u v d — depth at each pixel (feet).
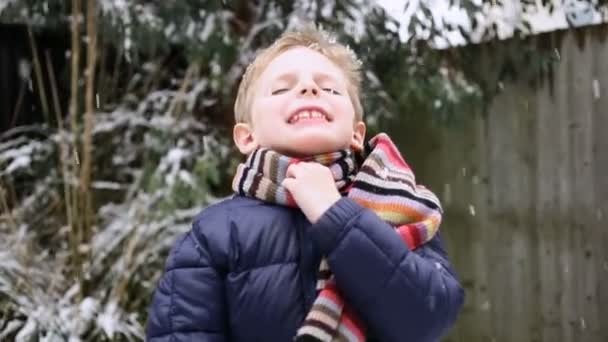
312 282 3.91
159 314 4.05
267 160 4.19
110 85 13.29
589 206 12.96
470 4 12.41
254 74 4.68
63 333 9.18
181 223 10.85
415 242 4.08
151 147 11.73
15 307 9.50
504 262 13.82
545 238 13.42
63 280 10.00
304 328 3.70
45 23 12.73
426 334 3.83
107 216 10.91
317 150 4.25
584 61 12.92
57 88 13.66
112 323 9.33
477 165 13.99
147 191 11.22
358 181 4.21
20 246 9.88
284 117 4.29
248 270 3.92
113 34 11.51
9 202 11.32
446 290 3.92
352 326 3.80
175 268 4.11
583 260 13.05
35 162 11.78
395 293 3.73
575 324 13.16
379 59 12.53
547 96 13.30
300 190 3.95
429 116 13.66
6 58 13.53
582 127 12.98
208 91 13.07
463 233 14.15
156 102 12.90
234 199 4.35
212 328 3.95
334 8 11.97
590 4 13.53
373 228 3.79
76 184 10.57
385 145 4.51
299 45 4.74
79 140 11.68
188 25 11.46
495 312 13.93
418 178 14.34
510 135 13.67
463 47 13.39
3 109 13.47
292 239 3.99
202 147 12.28
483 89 13.32
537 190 13.47
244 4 12.40
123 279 9.95
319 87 4.41
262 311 3.84
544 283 13.46
